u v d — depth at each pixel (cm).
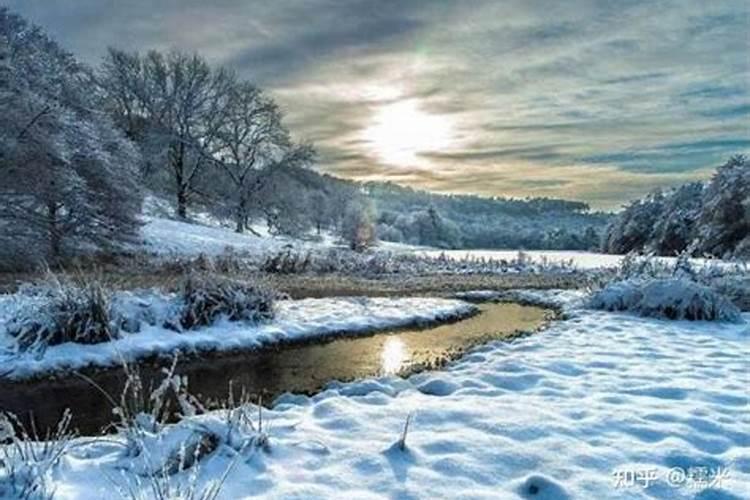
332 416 500
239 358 875
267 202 4241
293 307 1249
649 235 5172
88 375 761
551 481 364
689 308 1100
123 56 4038
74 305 856
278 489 365
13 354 789
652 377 639
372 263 2444
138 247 2464
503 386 612
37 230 2072
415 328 1141
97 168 2292
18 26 3144
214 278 1085
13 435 380
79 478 371
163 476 350
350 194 6078
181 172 4019
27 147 2017
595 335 922
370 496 358
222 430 422
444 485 373
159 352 865
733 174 4047
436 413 500
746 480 375
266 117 4166
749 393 568
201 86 4062
